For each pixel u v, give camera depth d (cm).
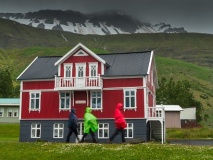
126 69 5150
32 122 5253
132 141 3294
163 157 2469
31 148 2912
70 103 5169
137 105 4909
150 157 2467
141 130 4844
